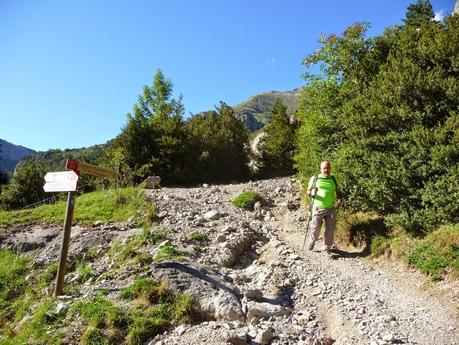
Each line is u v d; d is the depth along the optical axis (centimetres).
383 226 877
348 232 934
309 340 538
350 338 532
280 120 3100
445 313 570
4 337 650
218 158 2823
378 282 704
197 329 557
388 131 900
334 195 891
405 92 888
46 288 761
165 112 2955
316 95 1191
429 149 797
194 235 909
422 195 773
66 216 724
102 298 642
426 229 771
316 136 1148
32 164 2614
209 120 3234
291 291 698
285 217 1195
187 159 2412
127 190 1321
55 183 750
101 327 576
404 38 1000
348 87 1120
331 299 651
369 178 883
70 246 905
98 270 789
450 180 737
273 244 917
